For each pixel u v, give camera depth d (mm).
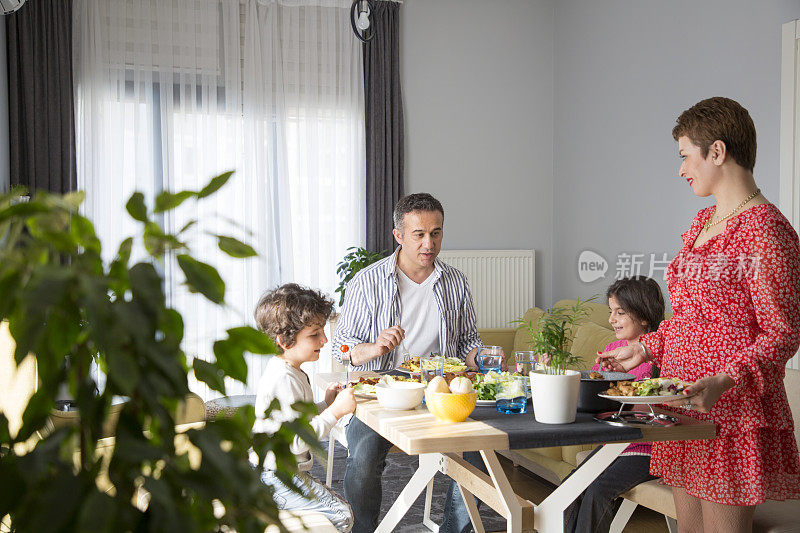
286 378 2242
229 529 665
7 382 1828
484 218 5828
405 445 1562
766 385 1757
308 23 5410
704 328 1831
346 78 5469
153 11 5078
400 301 2982
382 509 3523
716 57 4141
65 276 546
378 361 2900
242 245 673
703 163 1854
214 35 5195
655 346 2025
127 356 557
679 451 1924
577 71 5590
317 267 5410
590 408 1846
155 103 5113
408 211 2873
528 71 5922
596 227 5332
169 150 5094
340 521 2006
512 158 5891
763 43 3807
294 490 730
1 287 576
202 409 2555
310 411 749
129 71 5059
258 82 5289
